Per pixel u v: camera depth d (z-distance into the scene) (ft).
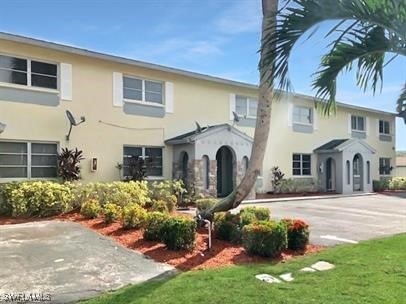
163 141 53.98
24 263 21.98
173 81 55.31
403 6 14.44
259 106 28.25
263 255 23.43
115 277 19.66
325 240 29.14
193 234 24.86
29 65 43.16
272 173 68.08
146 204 43.11
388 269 20.77
